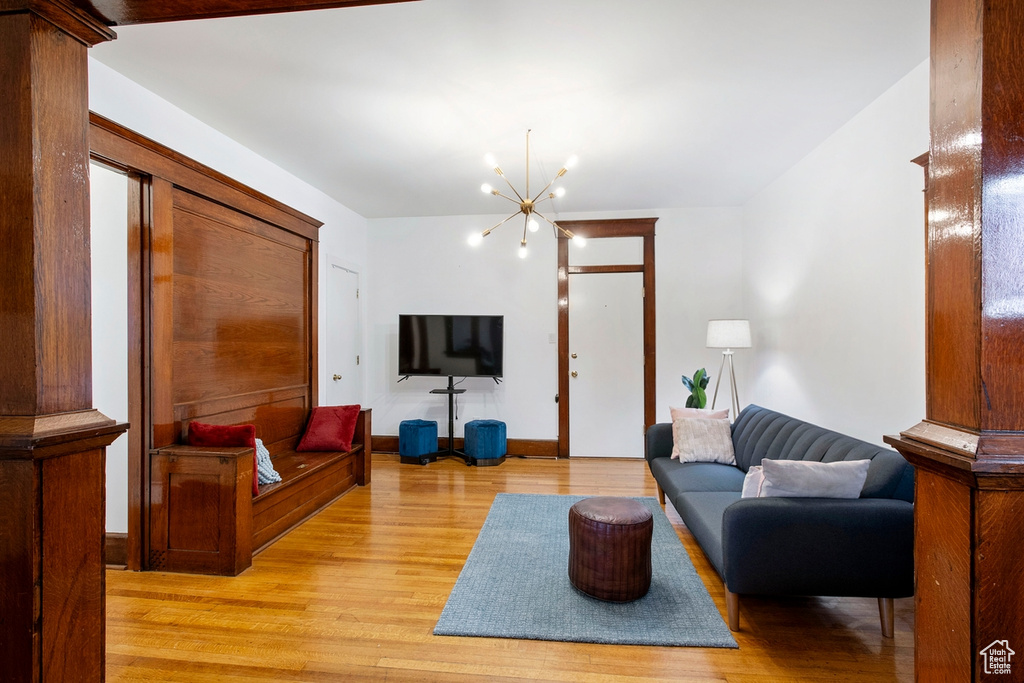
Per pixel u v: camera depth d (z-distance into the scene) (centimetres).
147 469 265
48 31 112
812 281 365
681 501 287
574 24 216
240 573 262
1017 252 87
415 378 552
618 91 275
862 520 198
